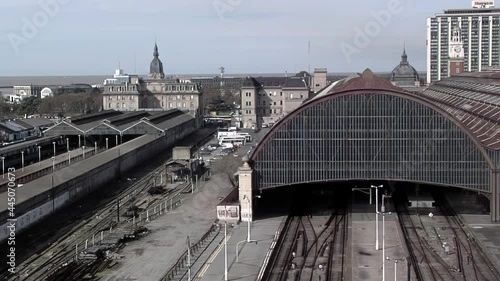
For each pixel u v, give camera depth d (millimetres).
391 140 108938
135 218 113188
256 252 89312
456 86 198500
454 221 107750
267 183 111500
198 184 145750
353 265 82125
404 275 77750
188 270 79500
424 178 108562
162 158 189375
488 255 86500
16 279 78938
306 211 117312
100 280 78312
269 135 110625
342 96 109125
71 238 99250
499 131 111312
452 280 77000
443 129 107312
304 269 82625
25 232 101938
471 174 107000
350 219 107562
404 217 111062
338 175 110312
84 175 132250
